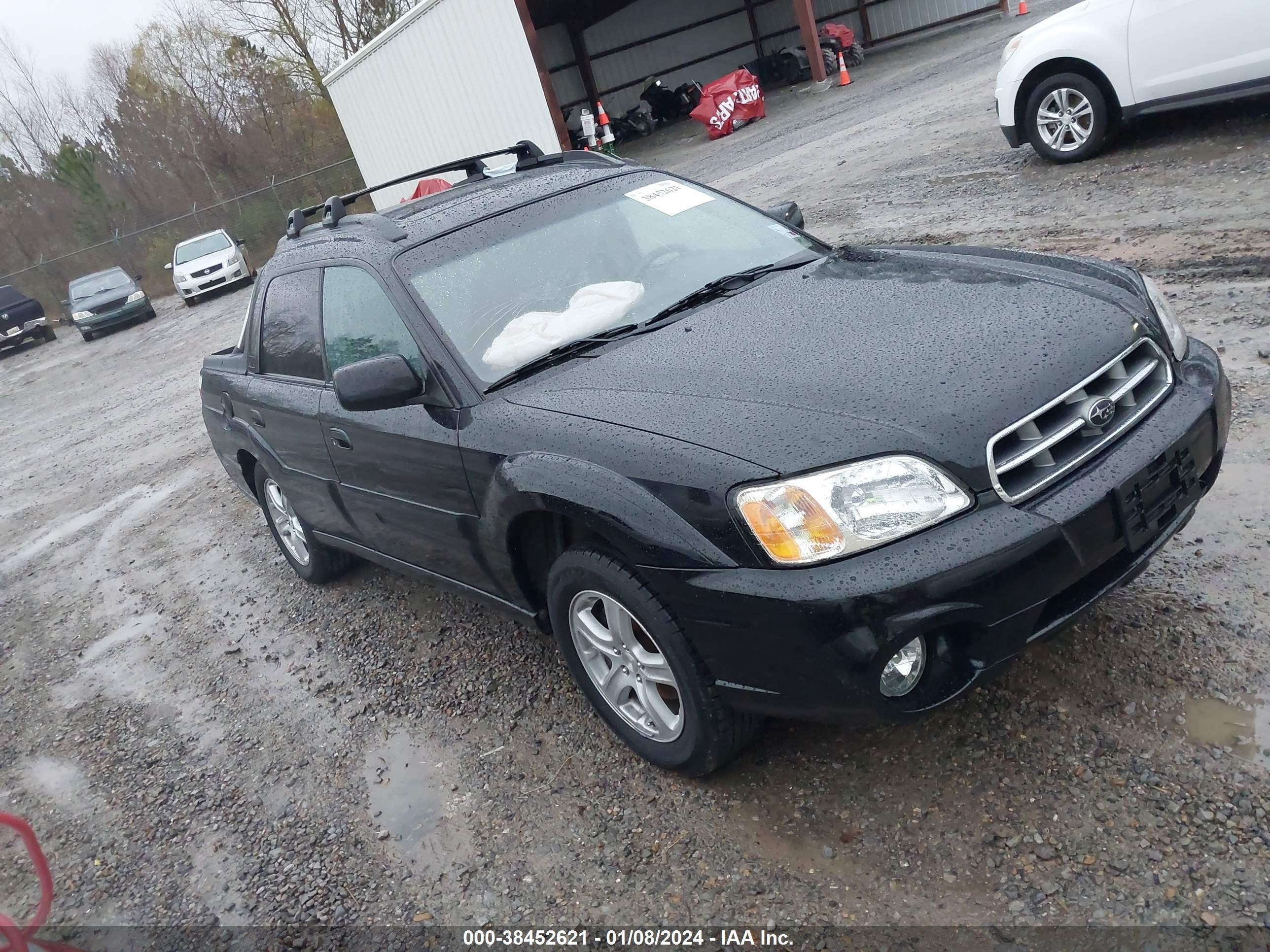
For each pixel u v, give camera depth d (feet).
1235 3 22.02
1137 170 24.09
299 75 118.93
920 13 86.17
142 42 123.85
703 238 11.80
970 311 8.87
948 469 7.25
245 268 78.28
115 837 10.97
